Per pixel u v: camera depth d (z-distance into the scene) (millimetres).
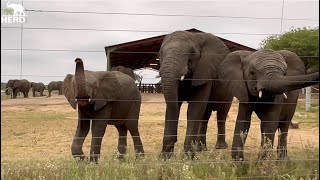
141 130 15398
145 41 29391
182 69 9344
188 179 6191
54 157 8812
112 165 6645
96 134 8992
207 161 7305
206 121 11086
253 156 7938
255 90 8562
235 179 6555
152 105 28812
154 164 6715
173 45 9531
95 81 8758
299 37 34375
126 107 9938
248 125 8945
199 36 10117
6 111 24594
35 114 22594
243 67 9016
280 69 8250
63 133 14742
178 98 10180
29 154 10203
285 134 9570
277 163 7203
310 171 6625
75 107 8656
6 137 13531
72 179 6207
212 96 10398
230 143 12109
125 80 10055
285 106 9484
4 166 6660
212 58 10070
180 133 14641
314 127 16453
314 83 7598
